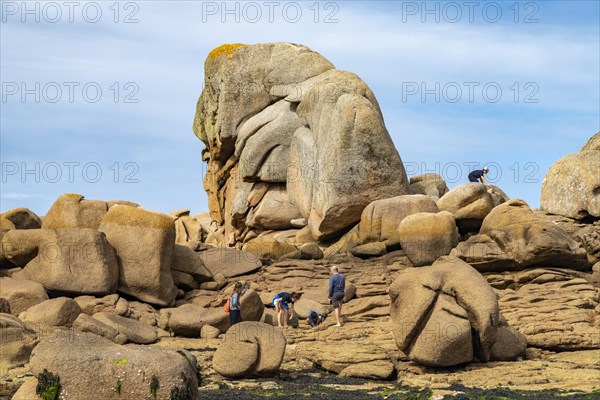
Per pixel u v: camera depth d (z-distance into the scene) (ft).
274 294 80.38
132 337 67.62
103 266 77.56
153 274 79.41
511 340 61.77
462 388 52.01
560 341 63.98
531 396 48.88
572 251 80.84
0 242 84.43
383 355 58.70
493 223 86.22
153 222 80.48
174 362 38.52
